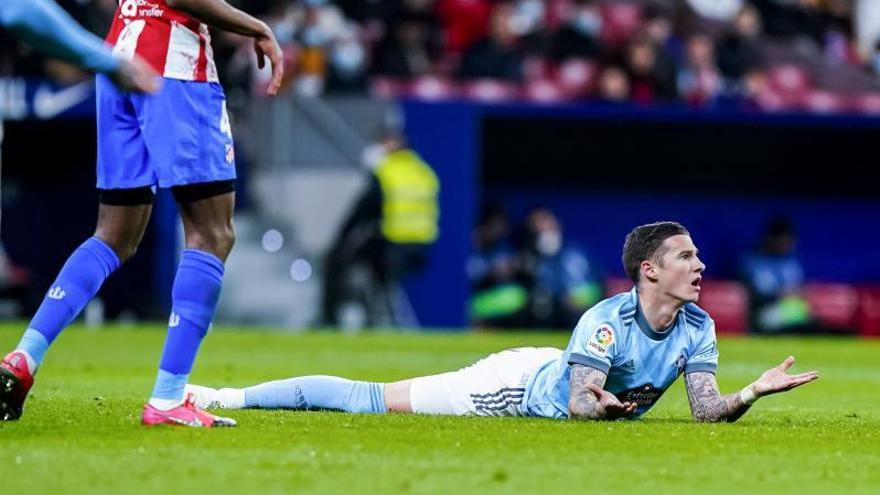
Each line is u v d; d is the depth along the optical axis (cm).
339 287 5850
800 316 6556
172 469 1346
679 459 1480
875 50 7519
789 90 6975
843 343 5856
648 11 7256
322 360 3897
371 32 6456
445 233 5956
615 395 1883
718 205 7150
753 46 7006
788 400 2742
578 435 1647
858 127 6550
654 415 2156
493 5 6888
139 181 1720
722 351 5009
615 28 7200
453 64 6588
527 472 1371
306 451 1477
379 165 5869
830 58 7388
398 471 1359
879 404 2648
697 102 6462
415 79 6425
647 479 1345
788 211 7194
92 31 5497
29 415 1838
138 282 6444
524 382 1886
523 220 6994
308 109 5859
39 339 1731
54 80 5669
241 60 5847
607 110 6259
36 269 6462
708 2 7494
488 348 4603
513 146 6850
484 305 6288
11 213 6406
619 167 7006
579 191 7044
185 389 1764
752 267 6581
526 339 5238
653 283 1816
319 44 6041
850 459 1524
